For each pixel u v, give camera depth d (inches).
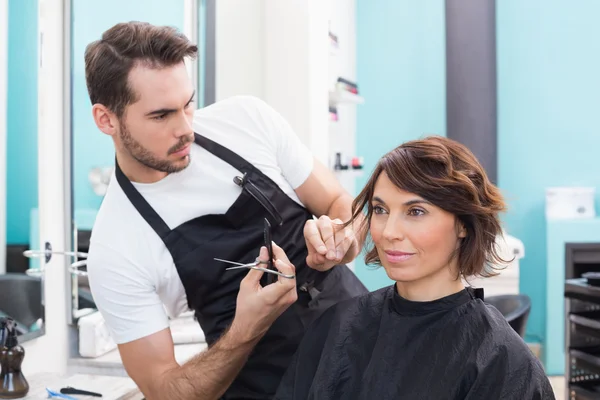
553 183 191.6
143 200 65.2
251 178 68.0
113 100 59.4
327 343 58.0
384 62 196.7
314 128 132.7
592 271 179.2
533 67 190.4
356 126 199.2
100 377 82.7
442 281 53.7
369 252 60.0
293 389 59.1
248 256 67.3
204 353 62.3
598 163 189.5
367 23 196.7
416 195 51.3
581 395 106.0
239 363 61.6
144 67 57.7
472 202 51.3
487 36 182.5
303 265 70.0
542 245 192.2
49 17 89.9
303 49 131.0
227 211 66.7
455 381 49.8
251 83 132.8
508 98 192.1
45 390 77.6
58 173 92.6
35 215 87.8
